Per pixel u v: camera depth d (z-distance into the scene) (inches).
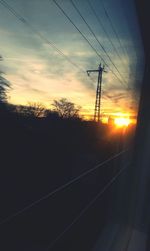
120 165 166.2
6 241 75.8
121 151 166.9
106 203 152.6
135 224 156.9
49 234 96.5
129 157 172.1
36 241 87.8
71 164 107.4
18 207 77.8
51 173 93.0
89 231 133.3
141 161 172.7
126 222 156.9
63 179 102.7
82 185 122.0
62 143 99.9
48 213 95.2
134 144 172.6
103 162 144.0
